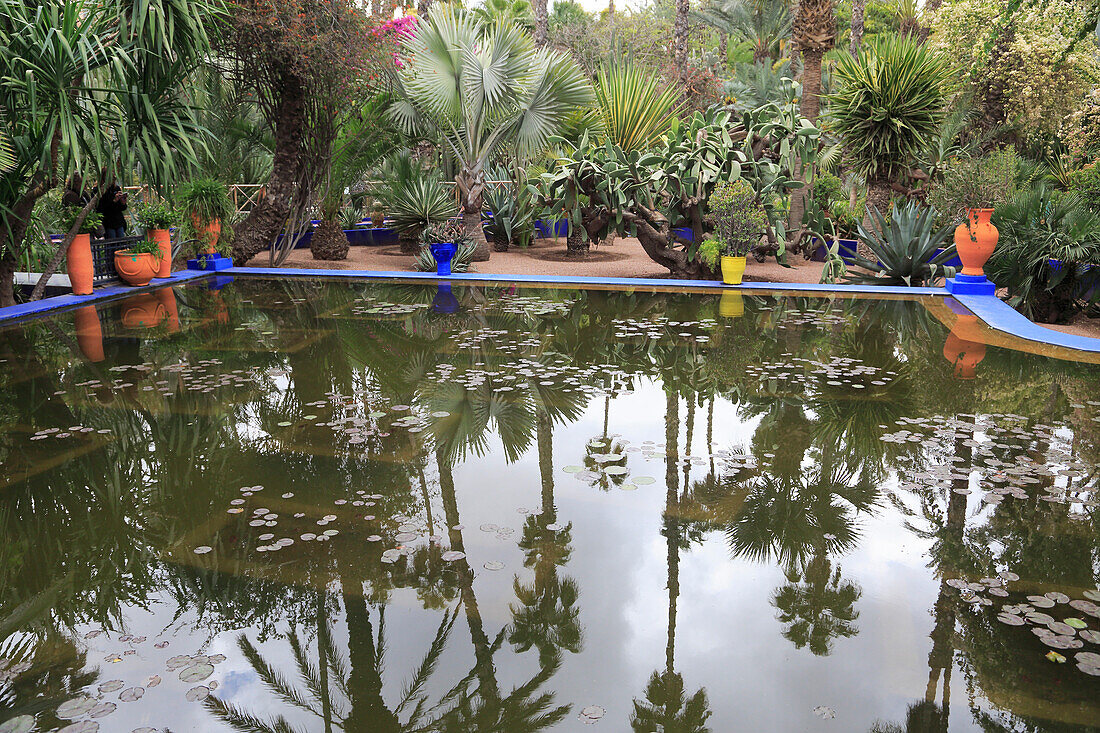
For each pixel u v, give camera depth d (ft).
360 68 32.48
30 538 9.91
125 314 24.73
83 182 23.56
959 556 9.48
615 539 9.91
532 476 11.87
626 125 39.78
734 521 10.43
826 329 22.34
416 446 13.06
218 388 16.25
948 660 7.48
